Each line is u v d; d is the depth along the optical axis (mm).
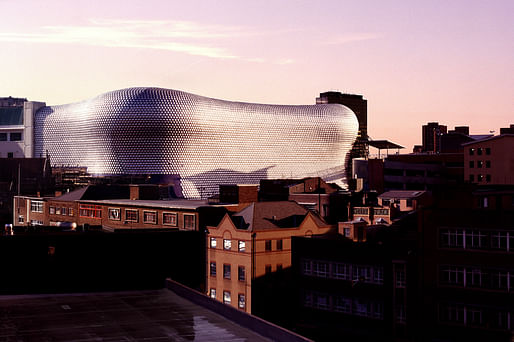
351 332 79250
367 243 79250
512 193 94000
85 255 79375
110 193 159250
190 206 116750
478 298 70875
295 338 39156
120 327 46875
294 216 100000
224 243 97250
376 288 77375
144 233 83875
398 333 75500
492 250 70125
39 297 59875
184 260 91000
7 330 46250
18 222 184000
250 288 92375
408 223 90688
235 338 43031
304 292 84625
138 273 82438
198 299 56031
